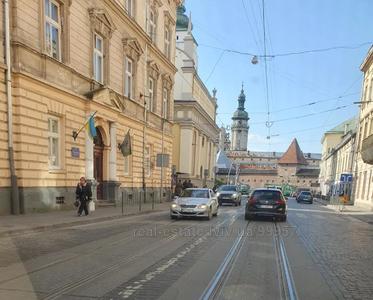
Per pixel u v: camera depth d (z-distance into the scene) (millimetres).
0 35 13602
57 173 16812
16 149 14383
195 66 53125
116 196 23141
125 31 24547
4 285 6129
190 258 8578
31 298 5512
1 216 13547
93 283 6355
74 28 18359
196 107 49531
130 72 26281
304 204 44000
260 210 18234
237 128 125062
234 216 20375
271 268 7965
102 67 21844
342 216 25656
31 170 15016
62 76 17219
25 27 14711
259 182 113500
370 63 38875
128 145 24078
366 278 7496
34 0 15219
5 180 13875
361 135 41688
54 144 17188
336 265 8625
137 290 6051
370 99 38250
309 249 10609
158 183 32188
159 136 32125
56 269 7203
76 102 18438
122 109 24047
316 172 111000
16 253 8547
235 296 5934
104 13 20938
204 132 58219
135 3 26172
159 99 32281
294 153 113938
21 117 14414
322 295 6219
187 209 17172
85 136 19188
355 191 42156
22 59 14492
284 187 80875
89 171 19359
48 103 16141
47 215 14953
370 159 25438
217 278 6949
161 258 8477
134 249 9438
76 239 10711
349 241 12773
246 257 8977
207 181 61156
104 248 9438
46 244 9750
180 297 5781
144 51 28109
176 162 48562
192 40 50062
